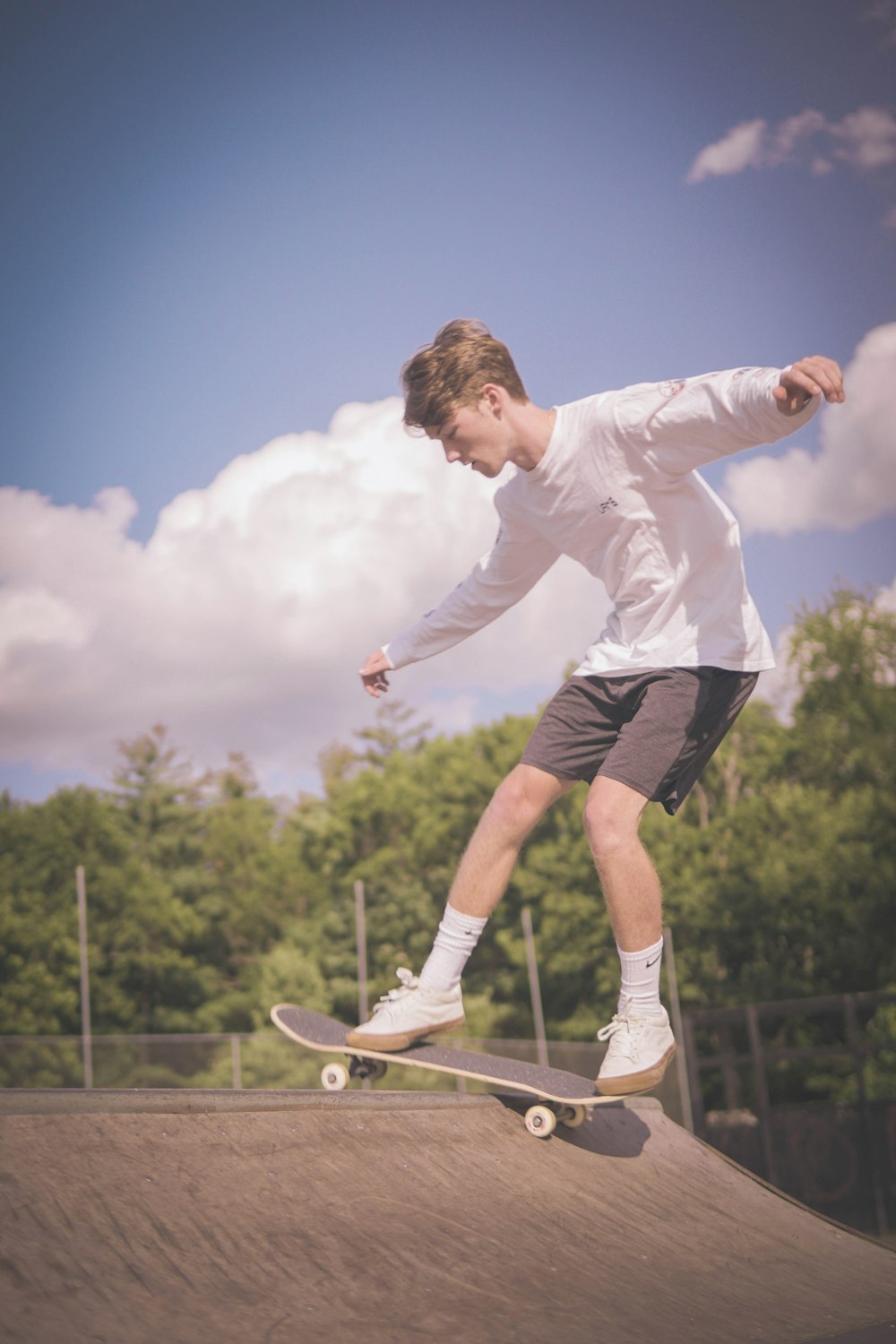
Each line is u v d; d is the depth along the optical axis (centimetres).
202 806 4550
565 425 201
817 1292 160
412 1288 122
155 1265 109
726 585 204
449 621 247
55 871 3734
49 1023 3481
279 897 4262
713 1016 1322
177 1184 125
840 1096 2930
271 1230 124
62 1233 107
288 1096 158
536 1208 161
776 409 178
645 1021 194
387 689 257
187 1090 146
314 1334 105
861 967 2992
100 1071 1930
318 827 4294
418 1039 215
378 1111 170
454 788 4034
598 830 192
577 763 209
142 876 3825
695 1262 162
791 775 3444
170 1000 3675
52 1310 95
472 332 203
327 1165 146
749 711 3519
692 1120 1298
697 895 3180
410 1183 152
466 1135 180
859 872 3078
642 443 194
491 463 204
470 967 3525
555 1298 131
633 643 206
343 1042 214
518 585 239
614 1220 169
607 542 205
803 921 3120
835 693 3416
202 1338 98
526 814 211
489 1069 207
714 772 3475
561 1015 3406
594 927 3372
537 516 214
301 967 3481
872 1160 1290
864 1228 1257
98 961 3619
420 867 4028
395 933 3625
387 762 4678
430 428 204
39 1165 117
